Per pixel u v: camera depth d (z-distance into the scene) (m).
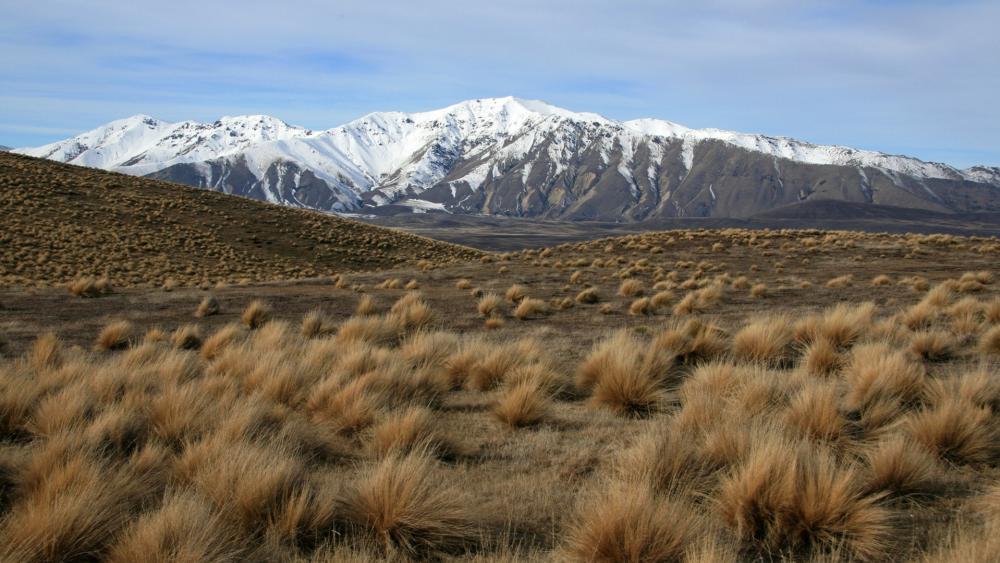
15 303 21.09
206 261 47.25
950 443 5.43
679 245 41.69
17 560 3.56
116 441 5.80
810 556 3.80
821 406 5.81
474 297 22.77
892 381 6.86
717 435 5.23
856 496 4.12
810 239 39.69
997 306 12.41
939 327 11.87
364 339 12.98
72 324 17.02
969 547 3.58
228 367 9.74
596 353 8.97
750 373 7.59
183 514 3.80
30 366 9.66
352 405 6.95
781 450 4.49
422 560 3.91
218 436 5.43
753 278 26.70
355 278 31.42
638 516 3.82
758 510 4.14
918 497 4.68
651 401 7.41
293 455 5.36
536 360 9.53
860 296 19.31
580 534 3.89
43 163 66.31
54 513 3.74
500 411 7.17
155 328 15.14
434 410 7.86
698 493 4.50
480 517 4.40
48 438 5.71
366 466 5.50
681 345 10.27
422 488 4.29
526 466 5.63
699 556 3.58
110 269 39.19
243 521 4.15
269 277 44.88
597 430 6.70
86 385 7.56
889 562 3.71
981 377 6.66
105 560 3.70
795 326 11.50
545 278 29.30
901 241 38.62
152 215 56.34
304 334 14.74
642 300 17.56
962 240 38.25
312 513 4.22
